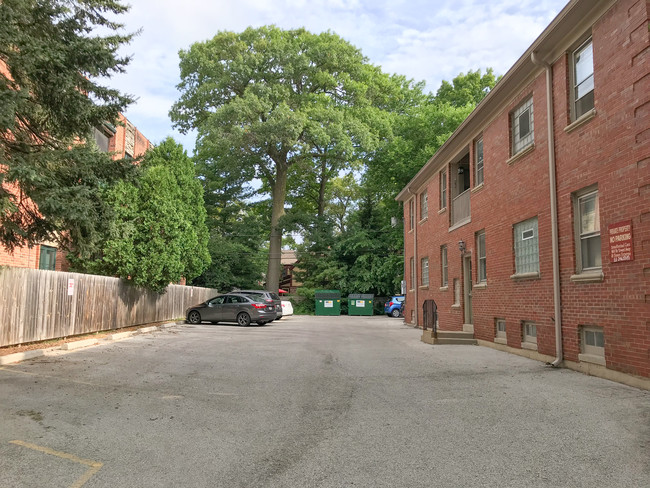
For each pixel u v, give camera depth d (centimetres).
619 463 418
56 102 877
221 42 3744
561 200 938
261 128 3306
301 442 492
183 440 498
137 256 1761
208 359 1052
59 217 866
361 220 4412
